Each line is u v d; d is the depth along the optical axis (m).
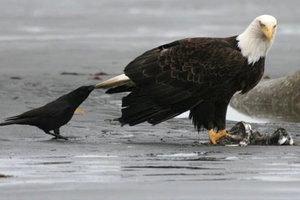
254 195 9.50
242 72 14.95
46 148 13.62
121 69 26.05
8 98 19.73
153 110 14.79
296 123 17.48
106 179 10.68
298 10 42.41
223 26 37.66
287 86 20.48
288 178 10.70
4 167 11.70
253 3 45.56
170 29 37.19
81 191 9.75
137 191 9.75
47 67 26.23
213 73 14.81
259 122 17.75
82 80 23.22
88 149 13.56
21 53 29.91
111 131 15.86
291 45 31.09
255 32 14.94
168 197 9.40
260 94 20.64
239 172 11.27
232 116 18.72
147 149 13.66
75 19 41.81
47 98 19.92
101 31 37.12
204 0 47.44
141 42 33.22
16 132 15.16
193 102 14.88
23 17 42.50
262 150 13.59
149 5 47.06
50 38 34.69
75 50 30.86
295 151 13.46
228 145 14.41
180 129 16.30
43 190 9.83
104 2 48.91
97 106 18.77
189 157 12.80
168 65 14.83
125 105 14.84
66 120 14.91
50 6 47.34
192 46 14.95
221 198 9.33
